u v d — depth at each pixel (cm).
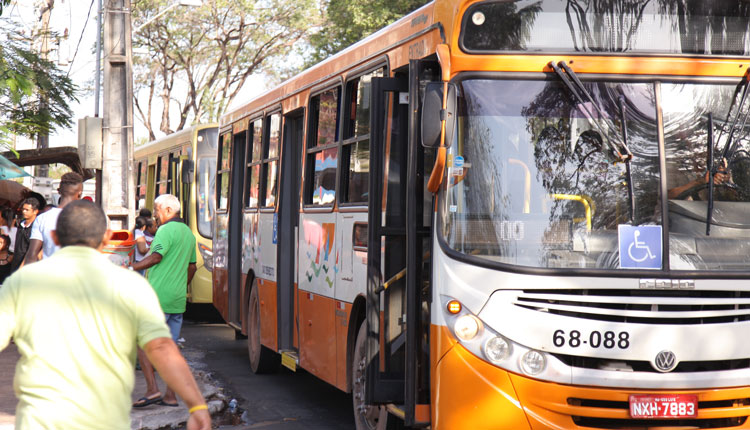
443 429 571
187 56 4378
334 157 856
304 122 973
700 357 561
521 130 590
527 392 557
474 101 592
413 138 617
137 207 2308
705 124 599
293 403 953
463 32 597
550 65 596
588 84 598
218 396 938
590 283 564
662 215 581
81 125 1221
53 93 2011
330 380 845
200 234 1712
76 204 373
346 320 795
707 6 611
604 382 555
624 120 593
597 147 590
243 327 1227
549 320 559
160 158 2062
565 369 555
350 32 3678
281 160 1042
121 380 357
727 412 566
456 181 588
